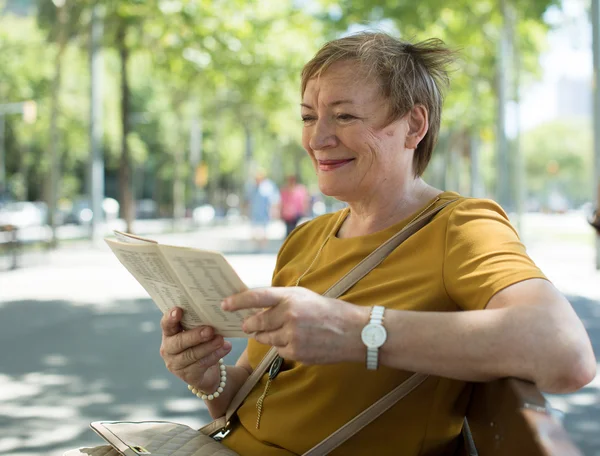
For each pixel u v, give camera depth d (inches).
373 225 81.0
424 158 82.0
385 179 79.3
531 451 50.4
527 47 1113.4
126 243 68.7
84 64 1277.1
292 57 756.0
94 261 805.2
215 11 671.8
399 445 71.0
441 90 81.9
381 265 75.0
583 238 1241.4
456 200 75.4
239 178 2755.9
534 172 4724.4
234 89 816.3
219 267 61.9
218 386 82.3
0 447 190.4
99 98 1027.3
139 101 2176.4
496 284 62.7
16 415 219.3
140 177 3014.3
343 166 79.2
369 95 77.3
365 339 59.9
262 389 81.2
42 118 1665.8
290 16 743.1
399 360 59.7
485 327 58.0
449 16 840.9
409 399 70.6
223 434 84.3
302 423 74.5
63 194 2336.4
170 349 74.7
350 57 77.9
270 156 2659.9
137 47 824.3
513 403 55.3
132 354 307.6
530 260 65.1
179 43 687.1
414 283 71.4
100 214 1037.8
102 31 918.4
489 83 1103.6
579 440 193.8
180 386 253.1
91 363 289.9
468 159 1652.3
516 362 56.8
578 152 4685.0
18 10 1596.9
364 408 71.6
